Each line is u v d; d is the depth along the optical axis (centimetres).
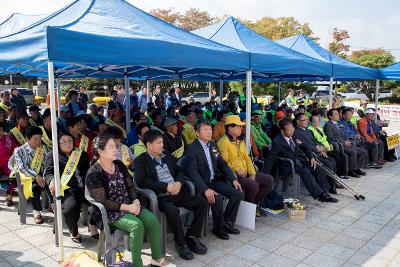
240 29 660
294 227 459
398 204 550
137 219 325
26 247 395
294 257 379
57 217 359
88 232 430
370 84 3350
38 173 437
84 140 504
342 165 675
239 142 489
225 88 2791
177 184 376
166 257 376
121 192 342
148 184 373
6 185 514
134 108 1109
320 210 521
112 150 330
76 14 426
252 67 509
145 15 480
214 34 643
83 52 328
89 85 3095
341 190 621
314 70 663
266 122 867
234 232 434
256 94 2439
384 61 3256
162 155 403
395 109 2114
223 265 361
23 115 609
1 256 374
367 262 370
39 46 316
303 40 885
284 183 588
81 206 408
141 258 339
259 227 457
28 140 441
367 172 750
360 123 806
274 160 545
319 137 656
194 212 386
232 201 432
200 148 433
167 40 399
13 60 346
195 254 382
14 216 484
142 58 369
